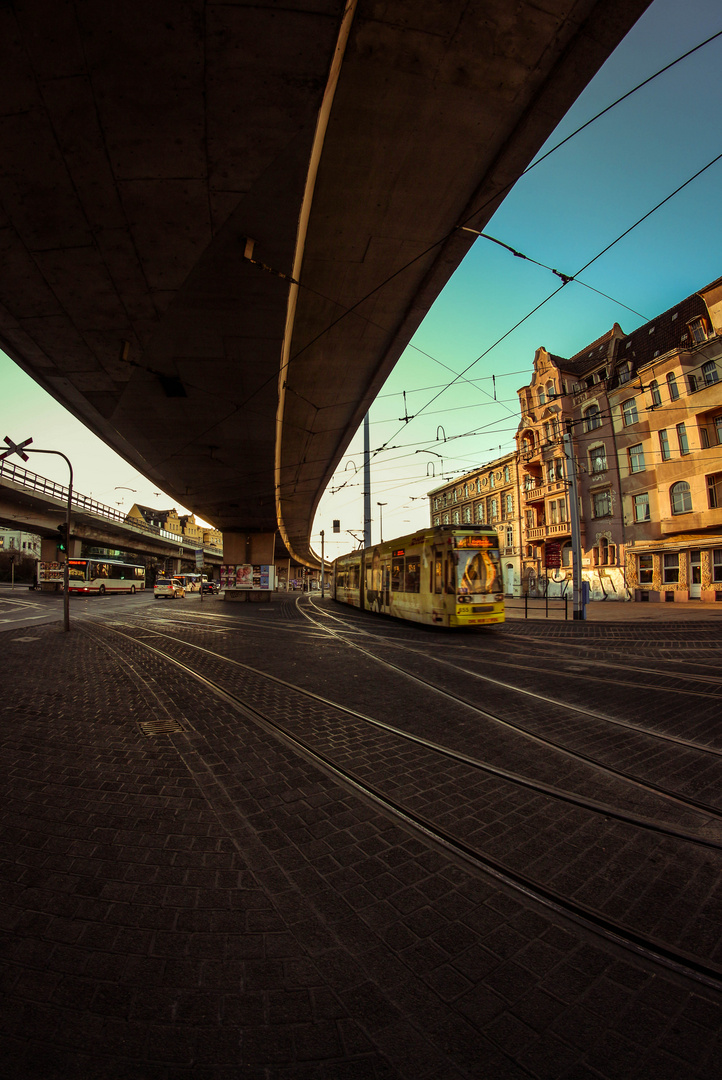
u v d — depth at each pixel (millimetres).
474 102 5781
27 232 6156
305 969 1958
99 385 10797
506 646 10836
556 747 4484
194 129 4945
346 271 8461
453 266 8352
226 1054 1586
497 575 12992
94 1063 1546
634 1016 1748
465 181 6824
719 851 2824
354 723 5281
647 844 2900
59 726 5094
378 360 11445
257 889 2471
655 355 24406
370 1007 1783
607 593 26312
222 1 3918
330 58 4379
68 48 4219
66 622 14234
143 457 17266
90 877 2529
